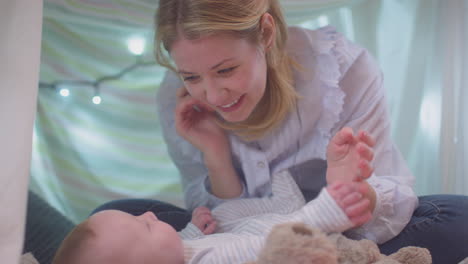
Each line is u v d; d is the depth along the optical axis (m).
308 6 1.63
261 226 1.04
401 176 1.26
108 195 1.89
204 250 0.97
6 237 0.65
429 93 1.65
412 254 0.90
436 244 1.11
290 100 1.20
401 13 1.76
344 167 0.99
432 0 1.64
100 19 1.52
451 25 1.52
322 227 0.90
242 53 0.98
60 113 1.81
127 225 0.97
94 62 1.81
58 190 1.82
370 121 1.29
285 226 0.73
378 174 1.27
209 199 1.37
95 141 1.88
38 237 1.24
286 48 1.24
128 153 1.93
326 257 0.70
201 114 1.34
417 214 1.18
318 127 1.24
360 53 1.31
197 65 0.98
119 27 1.61
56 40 1.71
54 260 0.95
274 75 1.16
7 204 0.66
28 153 0.69
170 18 0.98
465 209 1.12
